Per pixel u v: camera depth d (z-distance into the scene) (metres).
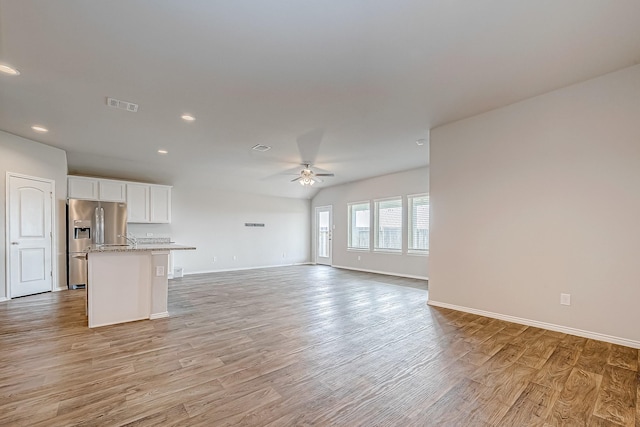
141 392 1.99
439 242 4.14
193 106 3.40
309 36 2.18
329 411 1.80
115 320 3.46
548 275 3.15
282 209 9.23
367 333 3.12
